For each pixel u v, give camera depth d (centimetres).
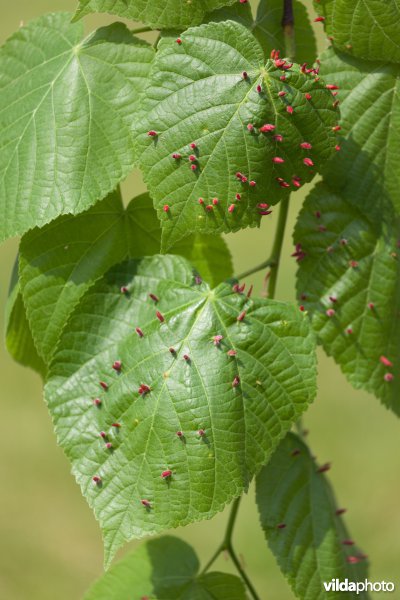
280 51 83
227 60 78
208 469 79
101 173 80
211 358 79
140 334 80
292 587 84
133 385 79
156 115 78
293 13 84
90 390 80
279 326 80
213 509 79
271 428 79
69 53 82
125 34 82
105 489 79
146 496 79
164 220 78
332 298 83
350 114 83
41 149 81
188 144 78
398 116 83
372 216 83
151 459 79
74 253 83
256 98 78
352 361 84
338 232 83
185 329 80
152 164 78
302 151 79
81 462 79
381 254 83
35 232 82
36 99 82
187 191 78
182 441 79
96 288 81
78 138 81
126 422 79
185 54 78
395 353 84
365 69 83
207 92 78
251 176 78
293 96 78
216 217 78
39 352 82
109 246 83
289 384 79
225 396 79
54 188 81
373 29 82
